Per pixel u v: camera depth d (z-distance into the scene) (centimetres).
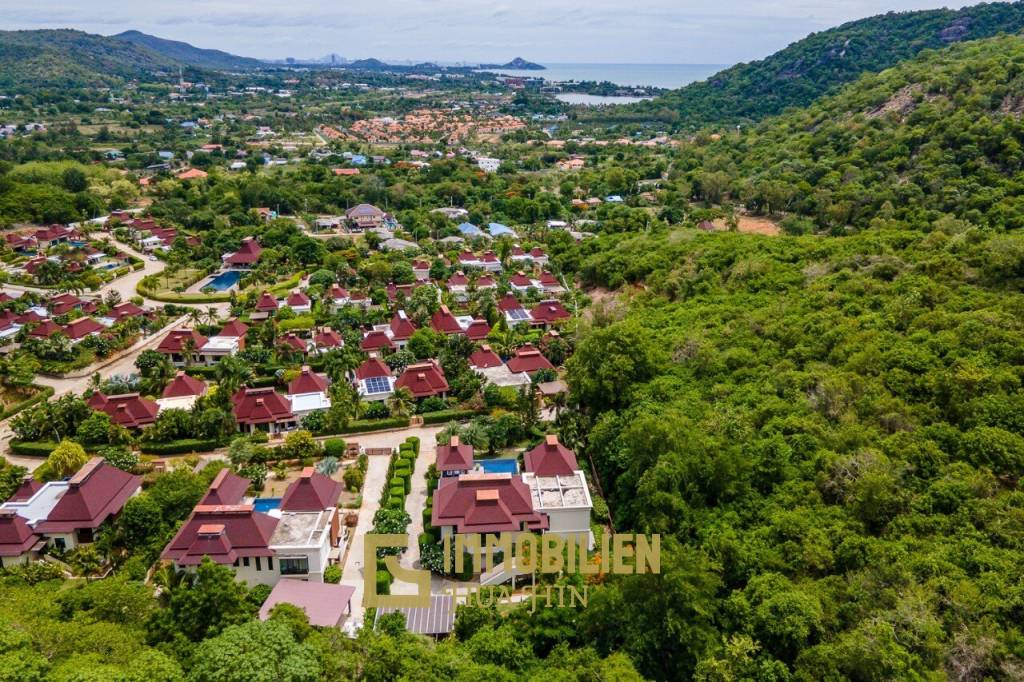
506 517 7169
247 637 4878
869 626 5031
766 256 13375
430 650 5400
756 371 9344
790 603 5388
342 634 5628
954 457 6775
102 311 13862
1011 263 9575
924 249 11725
